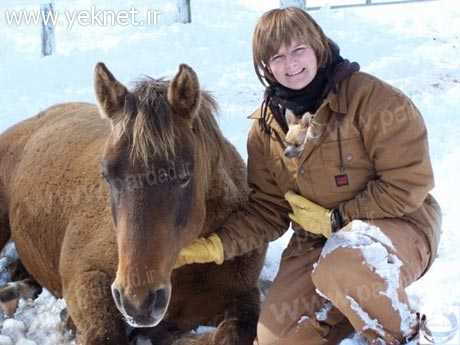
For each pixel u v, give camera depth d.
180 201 2.76
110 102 2.89
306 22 2.88
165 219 2.68
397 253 2.83
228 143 3.55
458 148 5.62
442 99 6.98
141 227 2.64
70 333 3.79
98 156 3.70
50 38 11.13
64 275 3.59
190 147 2.82
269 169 3.26
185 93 2.86
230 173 3.45
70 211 3.70
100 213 3.46
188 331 3.61
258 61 3.01
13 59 11.09
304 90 2.95
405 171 2.84
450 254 3.96
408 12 11.45
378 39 10.05
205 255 3.19
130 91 2.89
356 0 13.13
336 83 2.90
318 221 3.06
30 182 4.11
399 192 2.85
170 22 12.43
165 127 2.70
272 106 3.11
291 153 2.97
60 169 3.91
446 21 10.75
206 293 3.46
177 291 3.40
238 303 3.51
